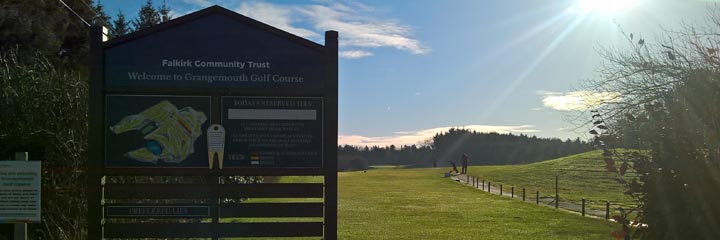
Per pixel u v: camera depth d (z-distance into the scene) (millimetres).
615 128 6898
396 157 141500
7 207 7207
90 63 8039
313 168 8211
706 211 5996
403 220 19734
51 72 10570
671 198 6188
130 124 8109
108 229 8188
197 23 8195
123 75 8094
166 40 8156
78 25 30625
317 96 8258
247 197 8266
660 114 6301
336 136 8211
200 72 8164
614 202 28828
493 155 131250
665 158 6219
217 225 8266
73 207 9758
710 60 6379
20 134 9594
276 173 8180
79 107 10070
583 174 51844
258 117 8188
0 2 25688
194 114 8164
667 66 6707
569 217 21609
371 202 28609
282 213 8297
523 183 50500
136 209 8203
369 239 14500
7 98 9773
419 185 47750
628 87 7293
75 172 9781
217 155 8102
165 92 8133
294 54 8242
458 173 68188
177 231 8258
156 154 8125
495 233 16297
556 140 106375
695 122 6137
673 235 6176
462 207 26156
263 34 8242
